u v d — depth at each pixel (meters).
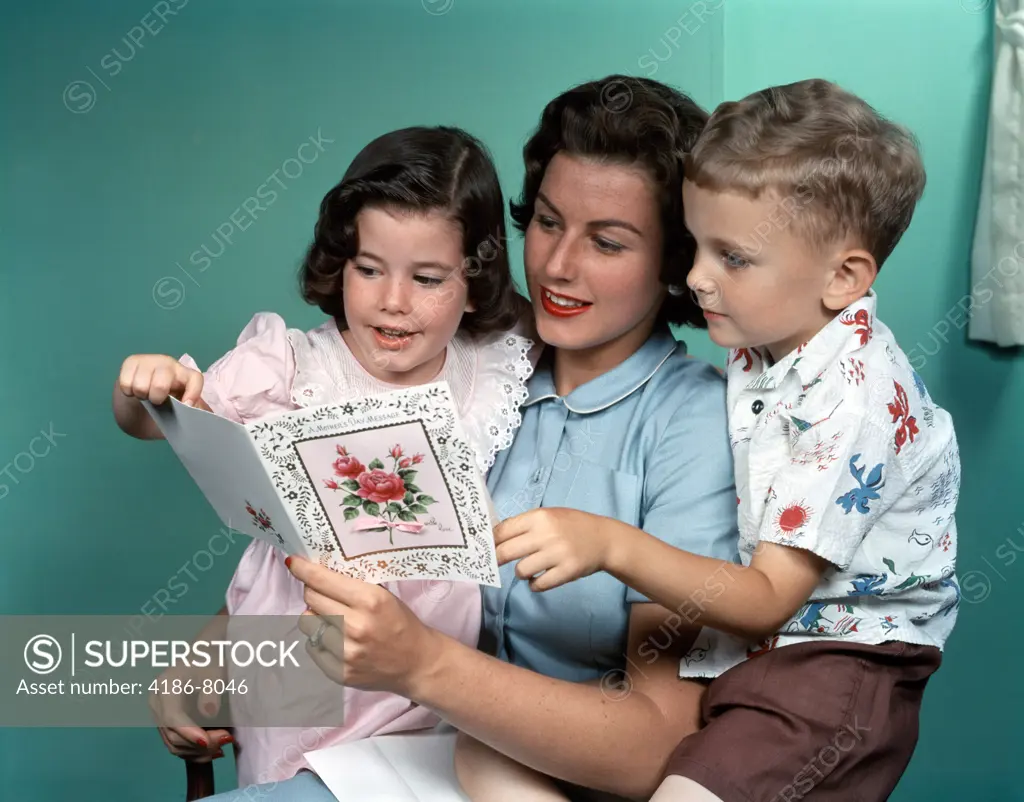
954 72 1.93
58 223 2.07
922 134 1.94
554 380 1.38
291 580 1.34
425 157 1.25
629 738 1.14
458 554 1.04
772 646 1.20
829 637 1.20
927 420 1.23
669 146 1.22
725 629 1.10
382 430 0.99
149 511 2.12
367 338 1.28
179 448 1.13
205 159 2.07
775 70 2.03
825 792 1.14
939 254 1.94
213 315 2.09
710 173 1.14
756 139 1.13
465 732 1.12
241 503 1.10
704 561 1.09
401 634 1.05
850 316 1.18
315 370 1.32
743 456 1.22
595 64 2.05
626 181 1.21
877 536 1.20
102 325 2.08
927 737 2.01
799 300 1.17
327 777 1.19
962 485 1.96
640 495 1.27
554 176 1.24
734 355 1.28
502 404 1.35
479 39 2.04
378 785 1.19
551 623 1.27
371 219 1.24
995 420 1.94
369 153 1.29
